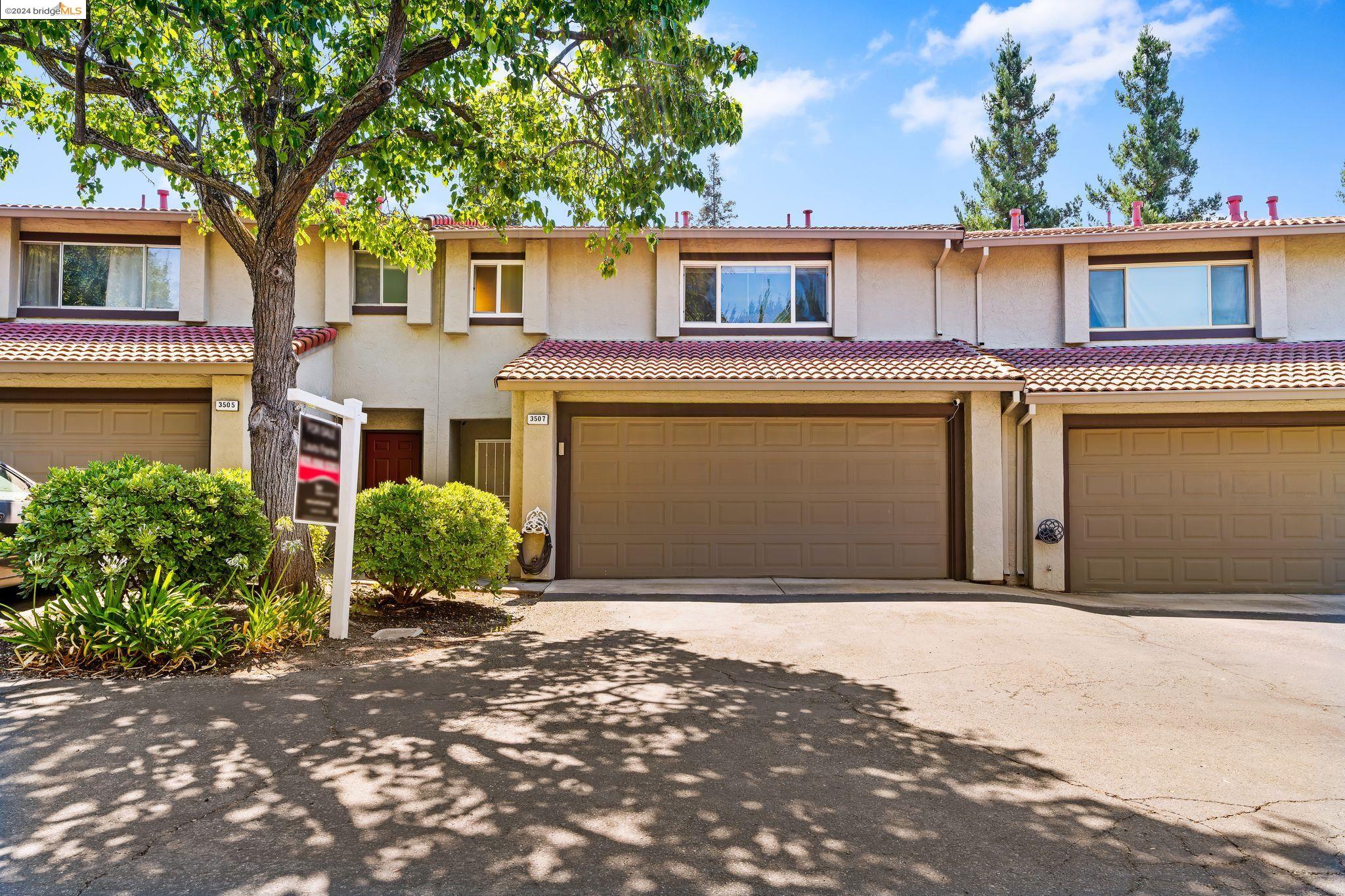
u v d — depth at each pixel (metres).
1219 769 4.42
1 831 3.39
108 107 9.03
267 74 8.12
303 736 4.60
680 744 4.68
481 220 10.62
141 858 3.19
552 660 6.72
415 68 8.09
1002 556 11.78
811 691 5.92
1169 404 11.47
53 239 12.93
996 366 11.68
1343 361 11.38
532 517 11.46
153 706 5.07
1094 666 6.73
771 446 12.09
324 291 13.27
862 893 3.06
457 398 13.30
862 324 13.55
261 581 7.70
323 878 3.07
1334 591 11.33
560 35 7.83
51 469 6.78
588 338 13.49
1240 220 14.42
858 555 12.03
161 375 11.34
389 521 8.47
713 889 3.07
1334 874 3.27
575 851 3.34
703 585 11.30
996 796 4.02
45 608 6.30
